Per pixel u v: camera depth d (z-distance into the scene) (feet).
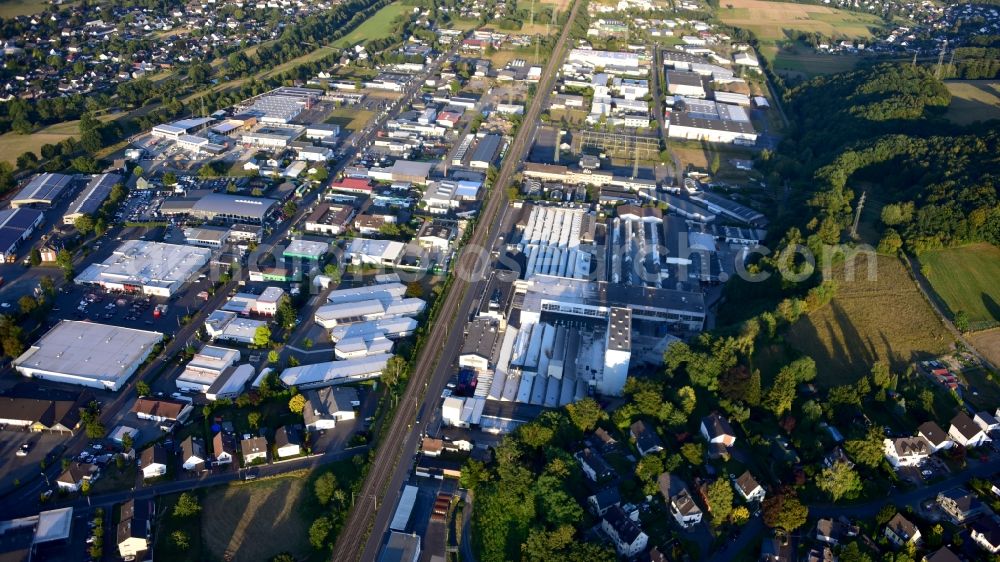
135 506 493.36
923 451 519.60
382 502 518.37
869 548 453.99
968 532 461.37
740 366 586.86
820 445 525.75
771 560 447.01
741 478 499.51
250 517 502.38
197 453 543.39
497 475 528.63
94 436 559.79
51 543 475.31
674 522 484.74
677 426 552.82
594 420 560.61
